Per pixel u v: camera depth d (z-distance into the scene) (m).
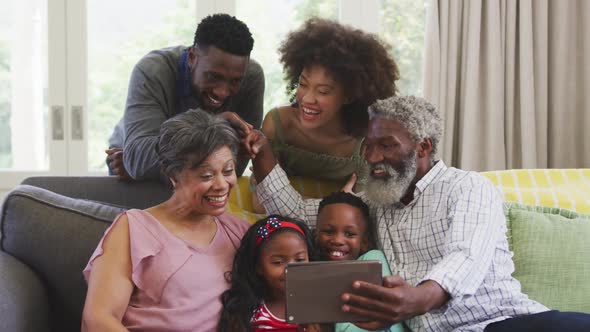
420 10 3.22
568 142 3.22
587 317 1.71
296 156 2.31
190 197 1.74
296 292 1.50
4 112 3.11
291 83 2.23
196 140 1.70
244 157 2.06
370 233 2.04
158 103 2.20
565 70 3.18
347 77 2.08
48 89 3.09
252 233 1.83
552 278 2.04
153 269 1.71
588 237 2.08
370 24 3.21
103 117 3.14
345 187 2.20
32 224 1.93
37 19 3.09
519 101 3.14
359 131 2.23
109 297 1.64
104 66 3.13
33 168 3.13
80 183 2.23
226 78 2.11
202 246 1.80
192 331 1.71
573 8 3.19
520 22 3.10
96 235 1.94
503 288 1.83
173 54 2.27
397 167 1.87
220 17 2.10
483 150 3.12
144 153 2.06
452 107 3.08
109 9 3.12
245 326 1.75
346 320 1.51
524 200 2.23
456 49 3.07
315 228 2.05
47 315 1.89
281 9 3.20
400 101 1.90
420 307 1.57
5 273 1.79
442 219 1.87
